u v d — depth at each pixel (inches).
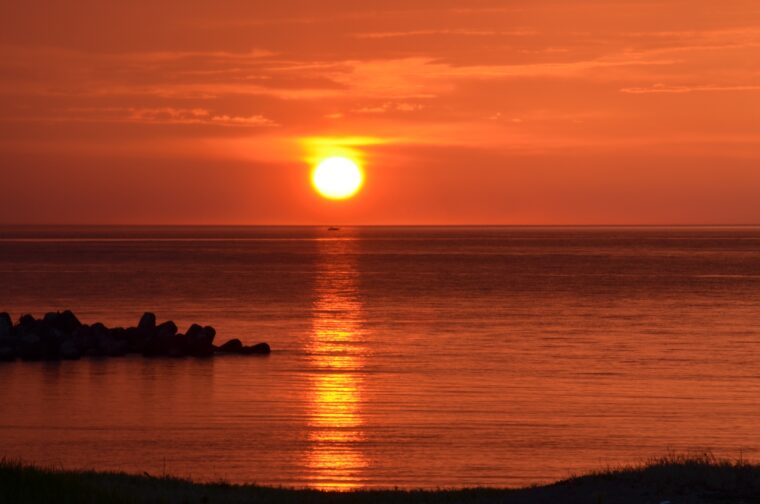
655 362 5462.6
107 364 5561.0
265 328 7352.4
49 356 5831.7
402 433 3528.5
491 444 3356.3
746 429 3641.7
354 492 2252.7
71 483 1924.2
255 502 2018.9
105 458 3122.5
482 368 5236.2
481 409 4030.5
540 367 5265.8
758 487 1800.0
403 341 6505.9
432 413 3927.2
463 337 6722.4
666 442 3412.9
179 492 2058.3
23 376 5103.3
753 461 3021.7
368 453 3211.1
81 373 5216.5
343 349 6102.4
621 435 3526.1
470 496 2114.9
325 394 4419.3
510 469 3002.0
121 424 3703.3
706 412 3969.0
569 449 3294.8
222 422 3742.6
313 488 2608.3
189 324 7637.8
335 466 3026.6
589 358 5625.0
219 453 3198.8
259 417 3850.9
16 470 1987.0
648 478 1872.5
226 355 5871.1
